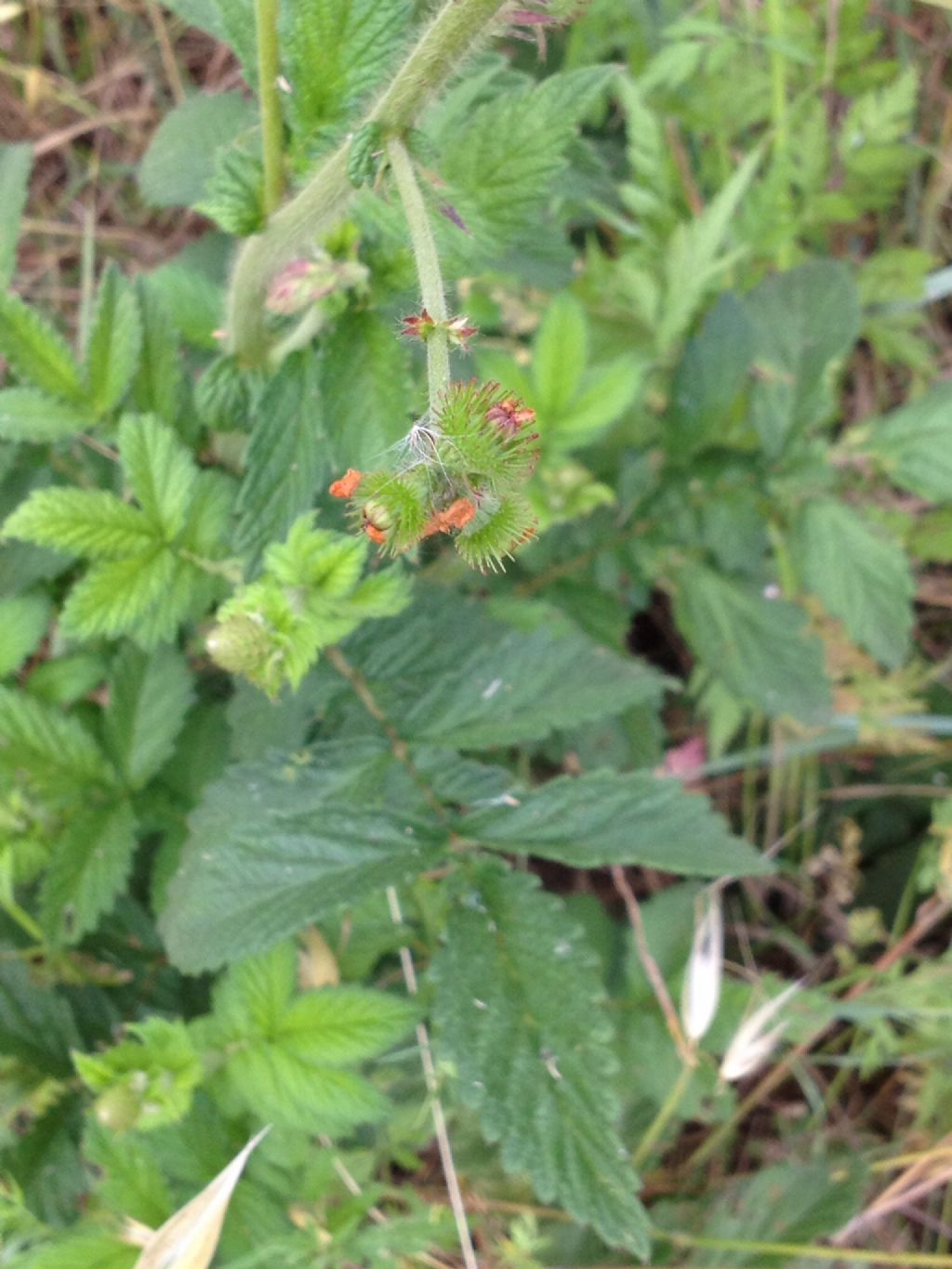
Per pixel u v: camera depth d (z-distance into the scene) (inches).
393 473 4.8
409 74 4.9
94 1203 7.7
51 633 9.4
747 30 10.1
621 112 10.9
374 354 6.2
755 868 6.7
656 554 9.6
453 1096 8.3
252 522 6.3
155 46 11.6
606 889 10.9
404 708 7.3
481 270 7.3
